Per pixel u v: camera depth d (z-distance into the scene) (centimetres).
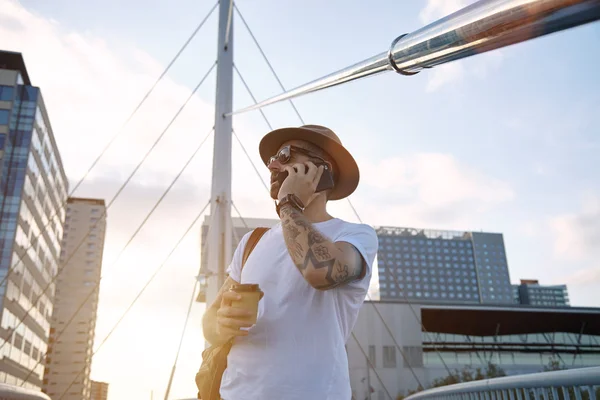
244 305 126
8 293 5844
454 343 8588
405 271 18850
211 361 146
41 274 7856
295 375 129
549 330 9131
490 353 8681
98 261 14088
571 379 345
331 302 138
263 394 129
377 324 7581
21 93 6756
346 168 159
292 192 137
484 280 19200
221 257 972
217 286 930
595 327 9112
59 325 13200
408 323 7738
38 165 7100
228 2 1266
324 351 133
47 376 12575
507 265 19600
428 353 8144
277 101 388
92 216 14500
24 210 6397
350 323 146
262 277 144
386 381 7212
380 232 19238
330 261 124
